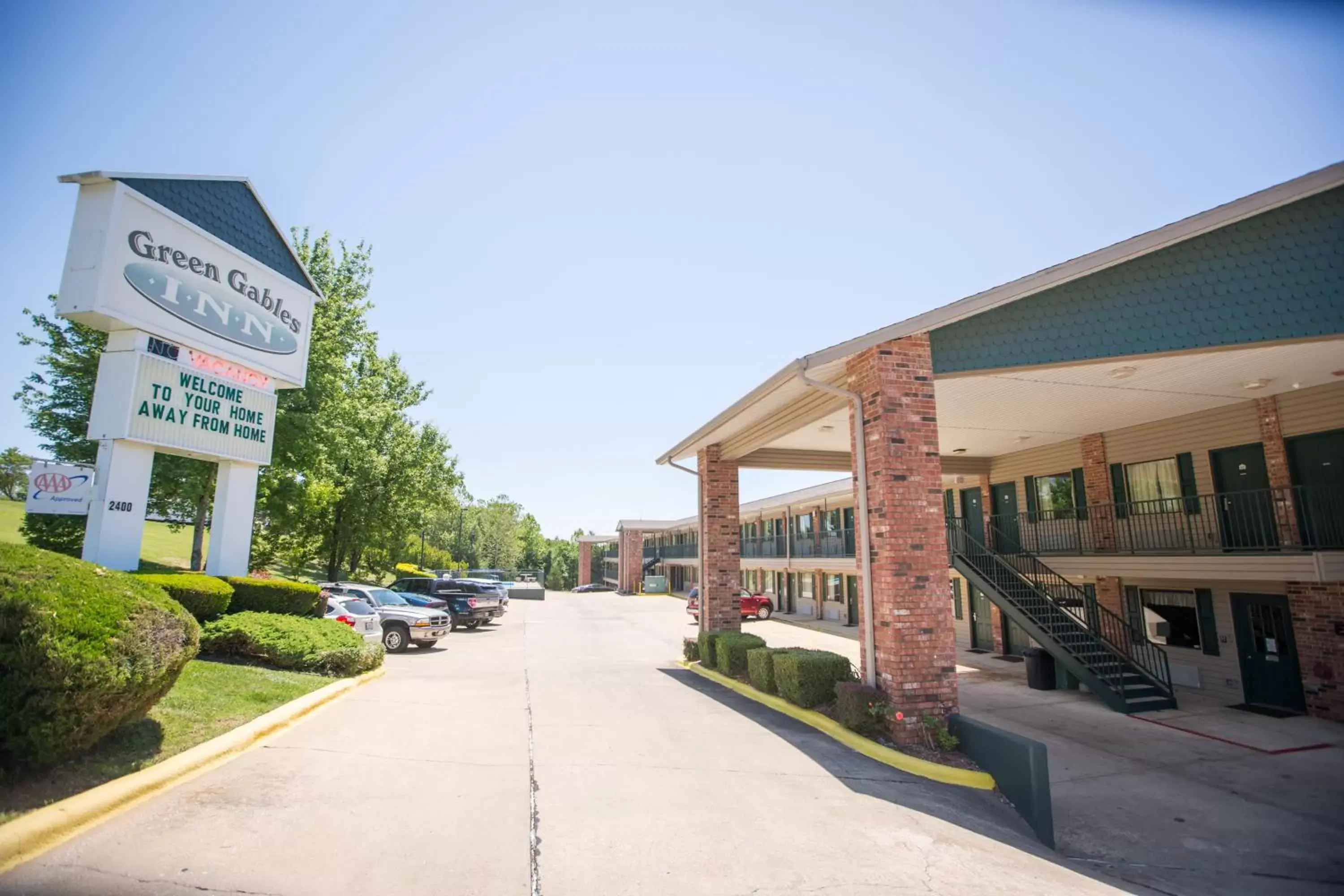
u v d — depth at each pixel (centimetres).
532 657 1717
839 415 1228
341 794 581
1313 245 916
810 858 542
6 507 3127
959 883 524
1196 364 1042
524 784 653
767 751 829
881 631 892
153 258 1060
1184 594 1437
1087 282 955
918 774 777
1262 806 798
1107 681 1294
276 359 1295
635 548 5900
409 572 4194
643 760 762
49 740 486
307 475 2367
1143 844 691
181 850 450
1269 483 1251
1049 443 1744
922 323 910
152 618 575
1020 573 1670
